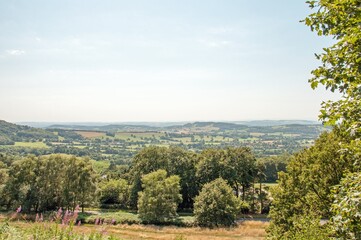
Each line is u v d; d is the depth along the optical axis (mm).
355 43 7117
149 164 66250
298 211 21078
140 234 43875
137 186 64812
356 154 7785
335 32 7828
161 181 54500
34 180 58312
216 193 50688
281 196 22281
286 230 20594
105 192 69812
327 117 7738
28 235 11219
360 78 7207
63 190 57531
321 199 18266
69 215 11859
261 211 62000
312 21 8141
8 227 12039
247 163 65438
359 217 6426
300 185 21609
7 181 57531
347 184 7254
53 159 59031
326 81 7852
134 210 66188
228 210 49719
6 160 96688
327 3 7605
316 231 12648
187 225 50438
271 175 99750
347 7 7266
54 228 11719
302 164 22750
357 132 6934
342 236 7227
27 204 55500
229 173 61812
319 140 22469
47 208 59938
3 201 57531
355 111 7137
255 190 71500
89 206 66188
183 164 66625
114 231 45188
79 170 58688
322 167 18281
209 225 49312
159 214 51656
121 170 105812
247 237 42094
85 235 12312
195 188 64375
